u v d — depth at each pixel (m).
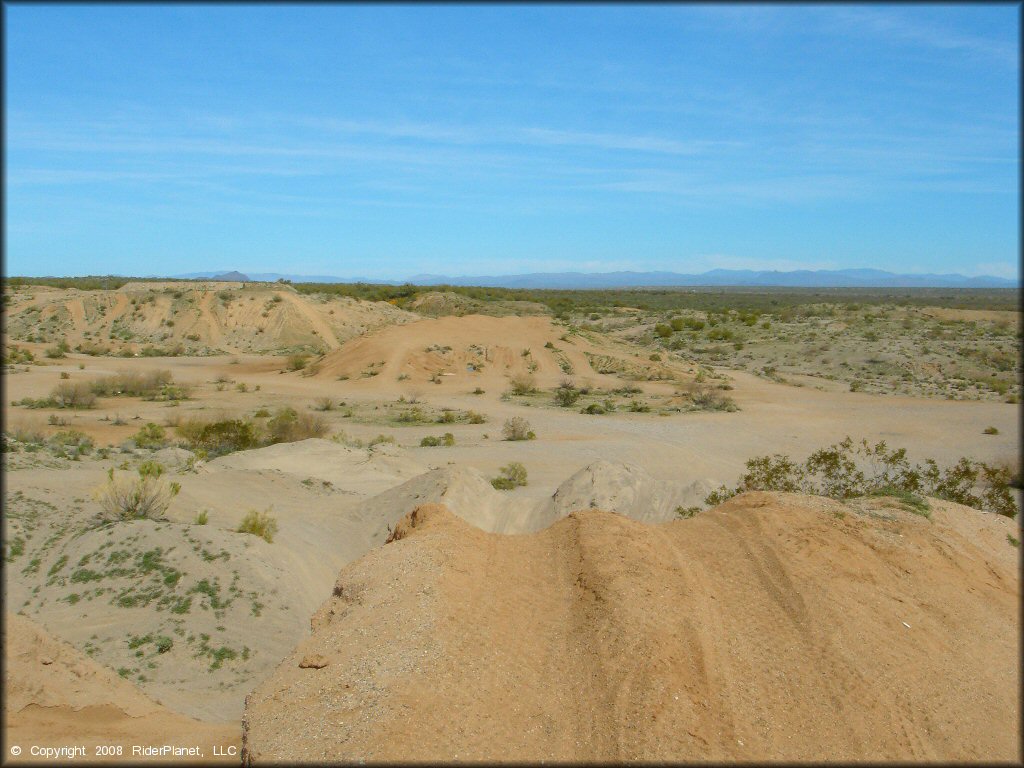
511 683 6.21
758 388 53.03
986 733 5.98
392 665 6.34
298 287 113.06
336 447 27.64
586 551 8.60
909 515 10.17
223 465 24.48
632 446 32.88
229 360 66.25
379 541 17.36
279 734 5.64
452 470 20.17
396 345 60.19
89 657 10.61
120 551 13.51
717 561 8.66
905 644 7.05
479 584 8.05
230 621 12.31
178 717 8.95
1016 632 7.63
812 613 7.36
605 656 6.41
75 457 22.73
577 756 5.34
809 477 18.72
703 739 5.46
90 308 76.62
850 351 66.56
